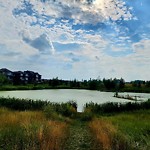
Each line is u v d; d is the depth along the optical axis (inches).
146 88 5999.0
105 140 414.0
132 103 1378.0
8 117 622.2
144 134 498.3
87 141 500.4
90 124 746.2
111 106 1322.6
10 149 330.6
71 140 503.8
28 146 336.2
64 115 1034.7
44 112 858.8
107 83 6156.5
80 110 1481.3
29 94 3085.6
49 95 3029.0
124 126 616.7
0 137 375.9
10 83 5452.8
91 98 2797.7
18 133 399.5
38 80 6820.9
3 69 5935.0
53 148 356.2
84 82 6943.9
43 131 426.6
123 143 380.5
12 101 1161.4
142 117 931.3
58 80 6525.6
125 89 5876.0
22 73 6279.5
